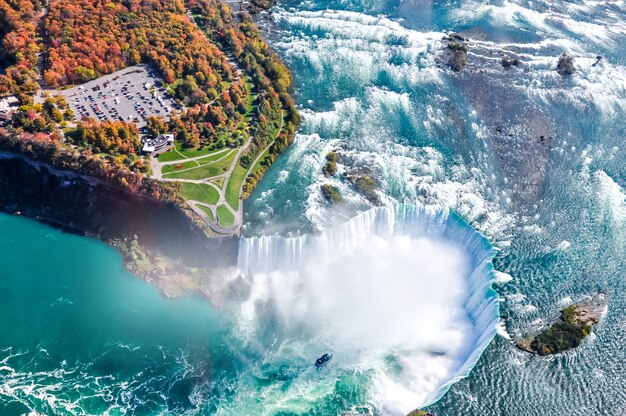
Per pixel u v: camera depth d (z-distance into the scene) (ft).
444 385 630.74
